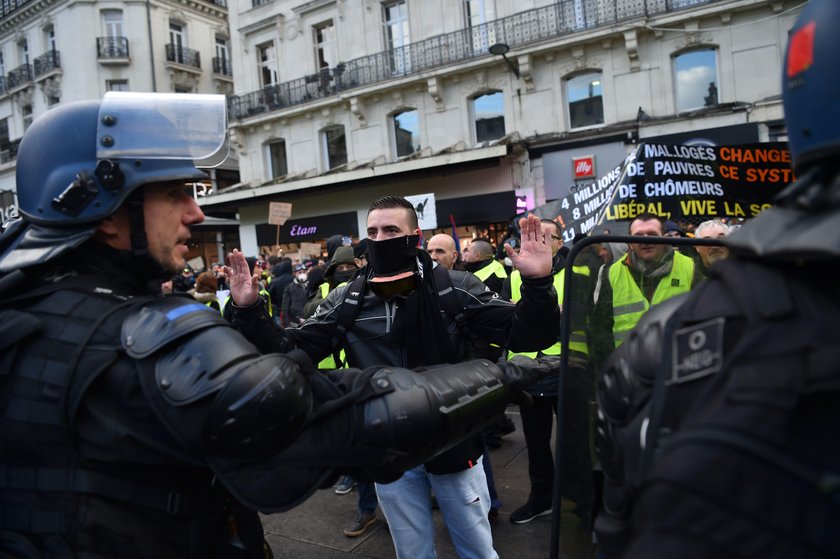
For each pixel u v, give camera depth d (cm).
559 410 124
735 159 512
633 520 69
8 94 2686
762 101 1259
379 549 334
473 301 211
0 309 110
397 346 214
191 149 118
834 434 54
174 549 106
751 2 1243
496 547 324
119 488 101
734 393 58
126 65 2473
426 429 109
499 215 1575
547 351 273
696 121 1308
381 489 212
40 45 2588
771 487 54
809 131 62
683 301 76
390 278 208
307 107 1886
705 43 1312
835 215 56
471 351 218
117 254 119
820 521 52
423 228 1304
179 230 125
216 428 91
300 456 98
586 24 1426
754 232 65
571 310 128
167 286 611
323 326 225
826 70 60
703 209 504
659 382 69
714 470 56
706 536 55
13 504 103
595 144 1434
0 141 2819
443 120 1666
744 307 62
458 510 208
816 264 60
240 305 198
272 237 2031
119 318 104
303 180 1830
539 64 1502
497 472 426
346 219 1867
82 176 110
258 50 2056
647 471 67
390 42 1783
